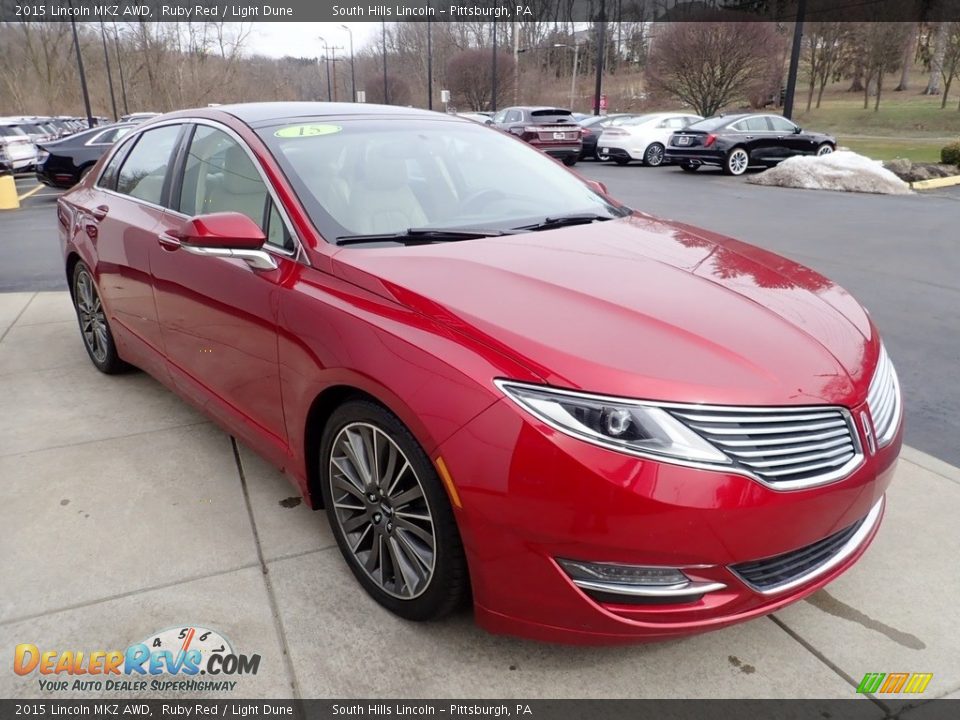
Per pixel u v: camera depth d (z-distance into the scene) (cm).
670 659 229
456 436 199
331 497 258
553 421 189
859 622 245
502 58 5162
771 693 216
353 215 278
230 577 265
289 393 264
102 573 267
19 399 421
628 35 6022
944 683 220
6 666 225
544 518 191
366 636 237
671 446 187
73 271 455
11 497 316
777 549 198
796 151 1841
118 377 455
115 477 333
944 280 685
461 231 282
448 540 212
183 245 263
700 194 1386
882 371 236
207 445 364
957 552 280
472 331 209
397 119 348
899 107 4341
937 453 359
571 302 222
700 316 221
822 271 722
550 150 2025
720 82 3131
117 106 6047
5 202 1346
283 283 261
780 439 196
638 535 187
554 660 228
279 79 7544
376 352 221
